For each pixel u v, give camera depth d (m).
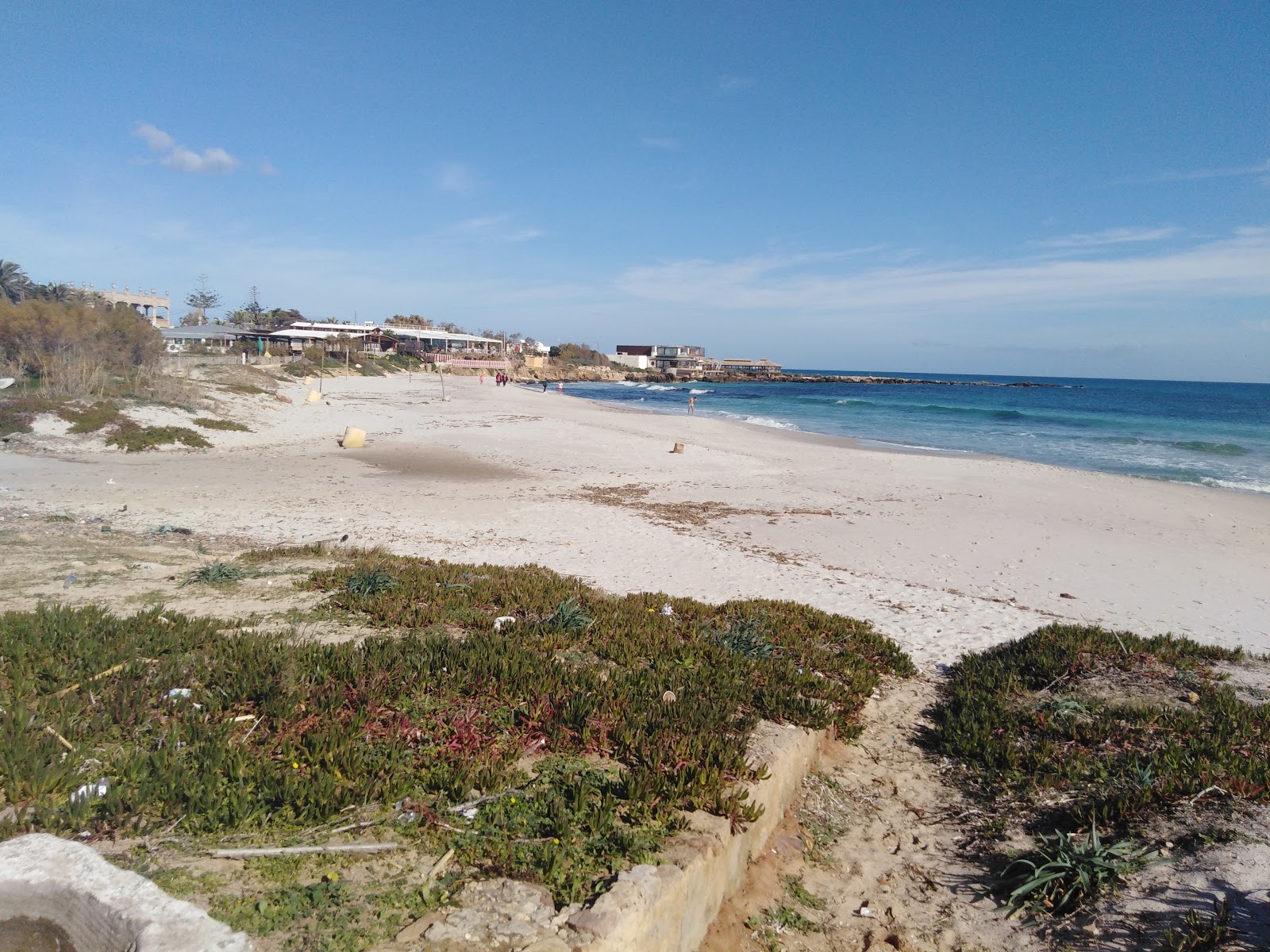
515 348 138.12
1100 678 8.18
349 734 5.07
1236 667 8.72
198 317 120.12
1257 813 5.19
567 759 5.25
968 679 8.51
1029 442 40.31
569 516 18.34
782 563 14.70
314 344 82.81
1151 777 5.80
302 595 9.35
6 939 3.17
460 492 21.11
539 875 3.92
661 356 159.00
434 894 3.70
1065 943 4.41
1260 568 15.41
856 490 22.92
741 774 5.18
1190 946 4.04
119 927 3.07
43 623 6.81
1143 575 14.66
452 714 5.69
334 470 23.86
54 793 4.15
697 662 7.94
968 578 14.18
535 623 8.59
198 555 11.99
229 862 3.75
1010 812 5.85
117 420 27.28
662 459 28.28
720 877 4.52
